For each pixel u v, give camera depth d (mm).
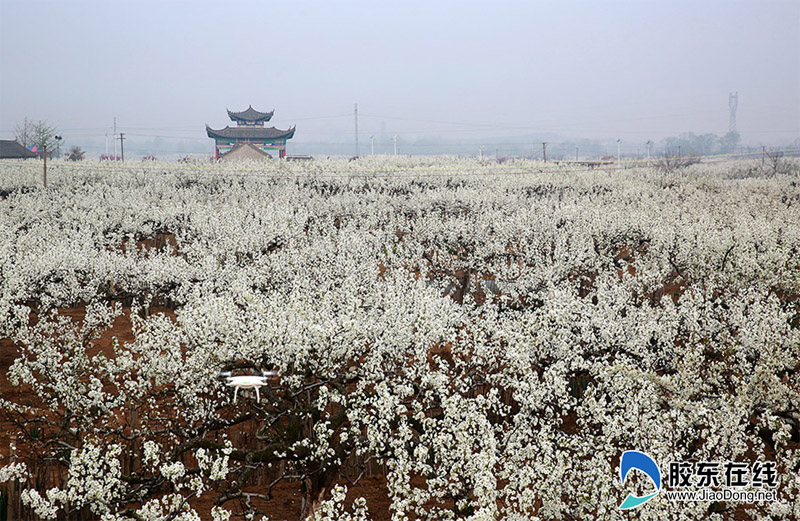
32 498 9195
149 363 13398
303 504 11477
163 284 22094
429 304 14344
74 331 19125
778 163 85188
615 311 16172
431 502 12125
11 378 13484
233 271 22422
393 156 83688
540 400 11617
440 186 54312
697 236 26047
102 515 9633
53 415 15125
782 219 35375
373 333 13141
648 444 10523
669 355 14430
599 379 13172
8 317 17281
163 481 10391
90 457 9625
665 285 24266
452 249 26766
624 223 30516
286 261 23125
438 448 10547
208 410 12977
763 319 14758
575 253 23766
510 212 39469
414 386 12336
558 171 65312
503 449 11383
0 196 47812
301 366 12453
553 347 14086
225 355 12500
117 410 14312
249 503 10766
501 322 14992
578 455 10422
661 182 57344
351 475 13078
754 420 12977
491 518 8984
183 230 31391
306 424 12461
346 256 24125
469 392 13742
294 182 54250
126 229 33250
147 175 57812
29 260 21953
